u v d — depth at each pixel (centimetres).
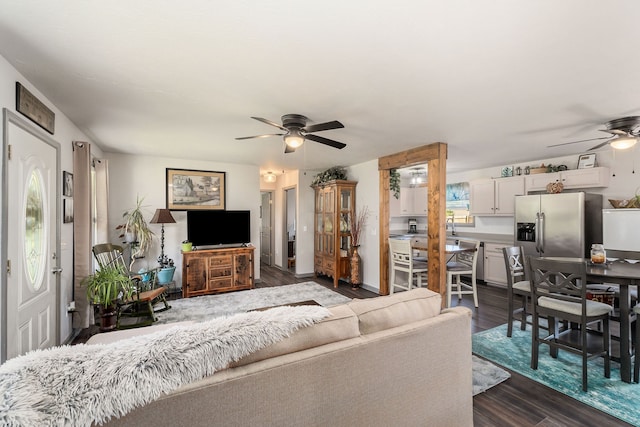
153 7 140
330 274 590
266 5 139
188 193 533
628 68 199
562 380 242
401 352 144
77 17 147
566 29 157
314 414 119
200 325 115
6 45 172
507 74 209
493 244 553
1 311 182
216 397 100
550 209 453
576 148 434
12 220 196
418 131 350
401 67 199
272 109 276
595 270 259
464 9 142
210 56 186
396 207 633
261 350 116
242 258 524
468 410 174
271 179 680
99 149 445
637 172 415
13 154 196
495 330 347
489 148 436
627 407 207
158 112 285
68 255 308
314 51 180
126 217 486
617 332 340
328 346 127
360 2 137
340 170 607
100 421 85
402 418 145
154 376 93
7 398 78
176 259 524
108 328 320
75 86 228
